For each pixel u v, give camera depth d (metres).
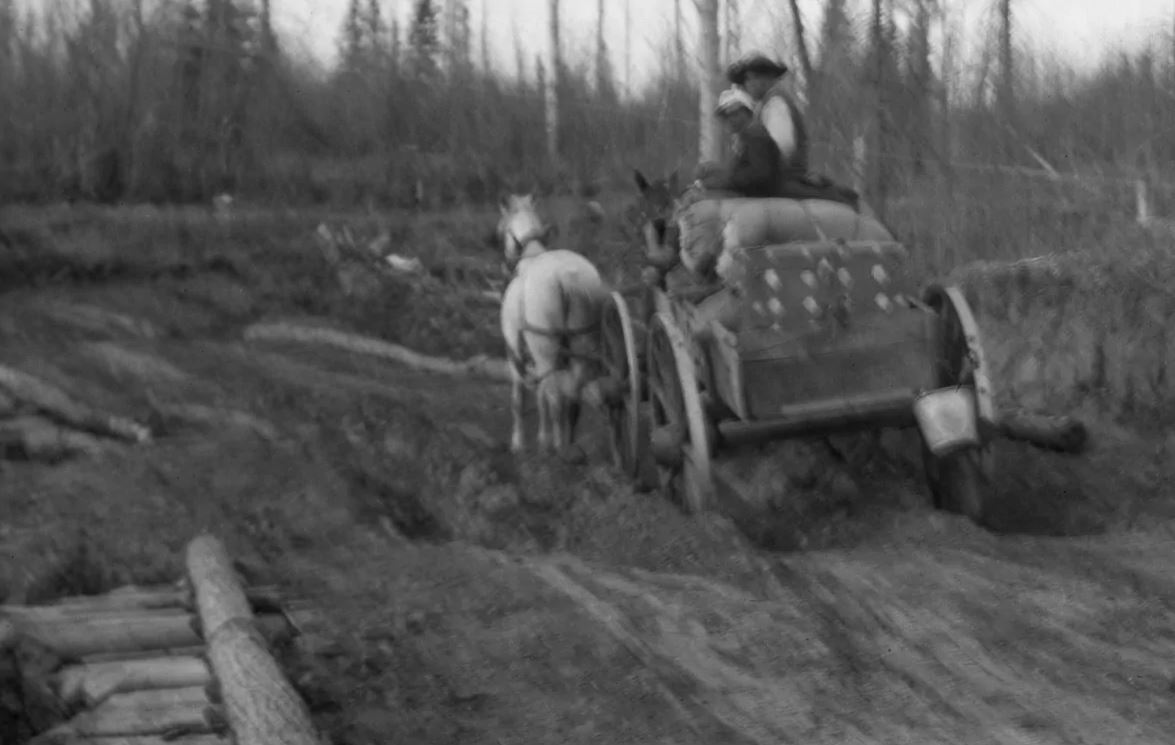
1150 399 11.18
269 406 12.70
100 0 25.31
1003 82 16.48
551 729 5.75
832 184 9.40
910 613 6.91
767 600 7.18
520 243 11.97
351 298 19.17
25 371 14.12
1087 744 5.41
